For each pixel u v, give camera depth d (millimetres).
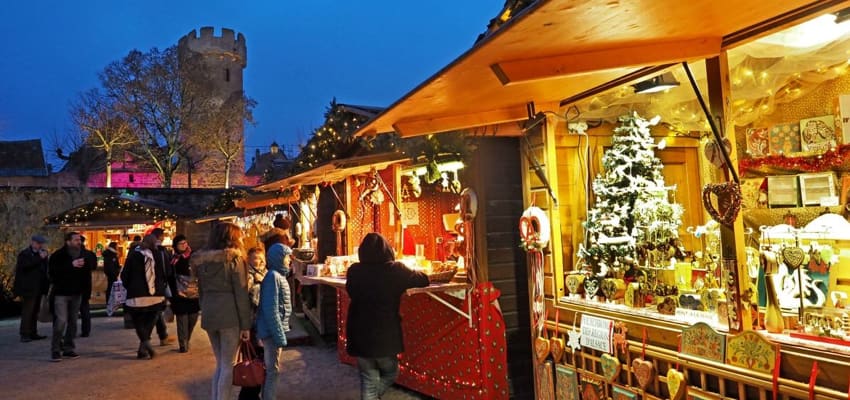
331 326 7910
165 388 5797
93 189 16812
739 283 2783
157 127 29484
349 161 5586
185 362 7008
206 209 16703
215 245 4508
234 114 31797
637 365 3357
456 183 4898
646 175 4125
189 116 29891
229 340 4422
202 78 31219
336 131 7871
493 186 4586
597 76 3400
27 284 8953
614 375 3527
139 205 13750
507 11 4090
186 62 30703
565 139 4480
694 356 2994
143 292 7215
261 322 4535
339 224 7074
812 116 3711
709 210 2883
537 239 4102
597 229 4043
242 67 41875
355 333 3936
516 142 4707
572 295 4055
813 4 2375
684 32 2553
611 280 3773
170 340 8547
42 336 9070
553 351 4082
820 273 2775
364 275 4008
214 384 4387
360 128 4285
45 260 9180
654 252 3752
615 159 4145
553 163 4105
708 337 2918
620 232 4004
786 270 2900
